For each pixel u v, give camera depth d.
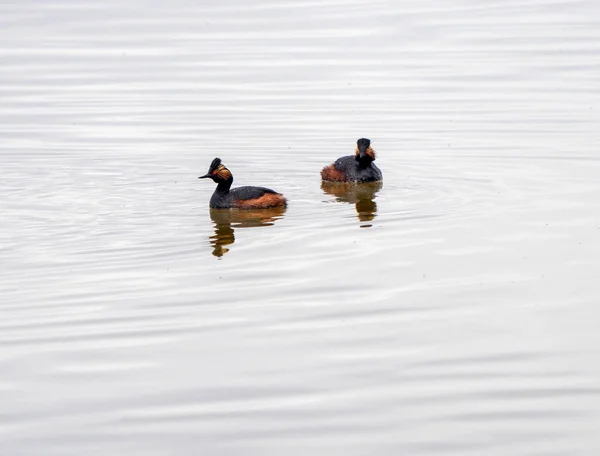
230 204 22.62
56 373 15.08
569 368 14.99
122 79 36.16
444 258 19.34
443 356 15.41
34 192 24.03
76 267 19.06
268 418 13.80
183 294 17.83
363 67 37.31
